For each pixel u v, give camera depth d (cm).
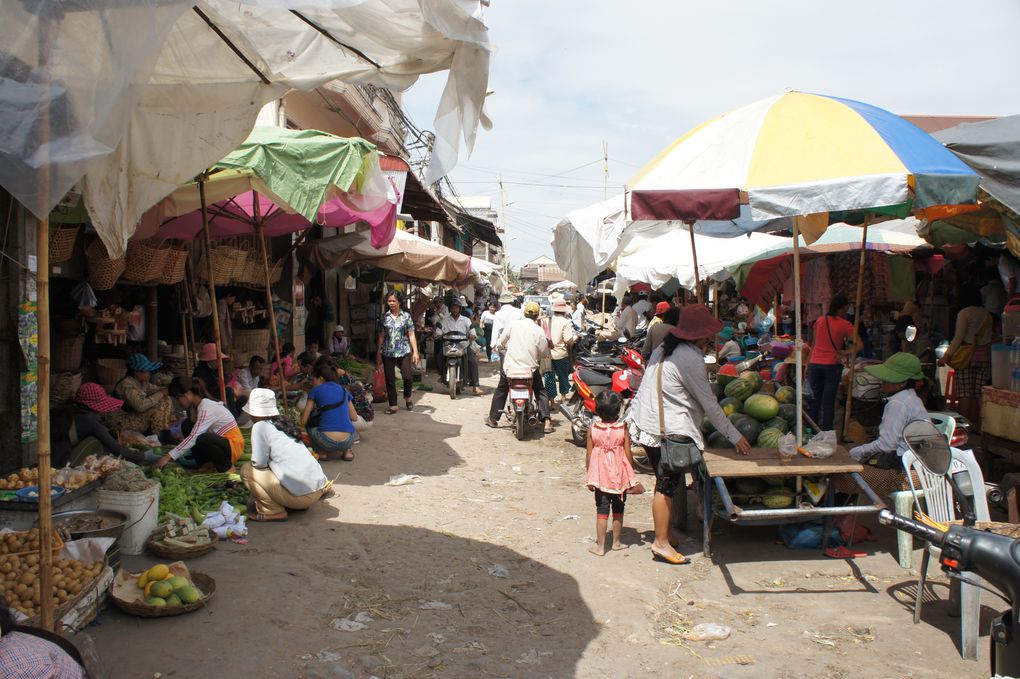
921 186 494
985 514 494
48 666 262
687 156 577
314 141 679
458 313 1428
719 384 716
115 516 515
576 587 514
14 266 533
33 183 309
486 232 3200
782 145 535
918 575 532
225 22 419
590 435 585
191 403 742
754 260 1298
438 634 439
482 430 1105
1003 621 300
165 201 698
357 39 420
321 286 1616
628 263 1445
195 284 941
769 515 509
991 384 891
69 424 657
